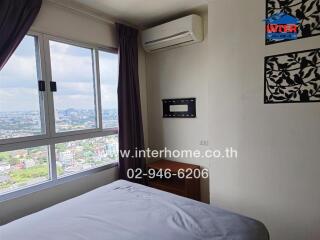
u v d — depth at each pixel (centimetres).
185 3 237
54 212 152
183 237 120
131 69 287
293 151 180
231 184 217
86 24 246
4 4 178
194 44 273
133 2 231
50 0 210
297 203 181
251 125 200
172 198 170
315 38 166
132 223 136
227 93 212
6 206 188
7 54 181
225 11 208
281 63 181
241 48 201
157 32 276
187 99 285
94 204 162
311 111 171
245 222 134
